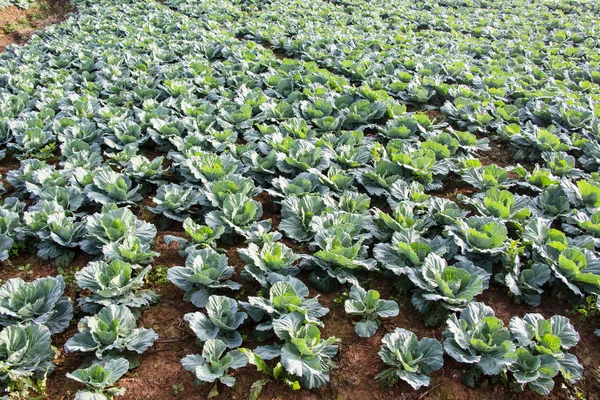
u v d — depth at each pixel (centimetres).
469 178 471
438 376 338
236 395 327
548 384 325
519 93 650
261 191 445
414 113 568
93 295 354
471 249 390
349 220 407
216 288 374
